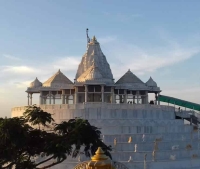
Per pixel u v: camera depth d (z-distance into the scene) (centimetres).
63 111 6869
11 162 3862
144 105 7106
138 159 6219
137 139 6562
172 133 6988
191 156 6794
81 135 3575
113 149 6228
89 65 8925
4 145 3462
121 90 8669
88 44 9238
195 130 7562
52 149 3516
